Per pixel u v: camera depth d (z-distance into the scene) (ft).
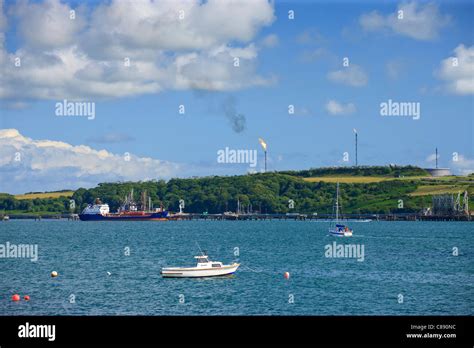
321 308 288.30
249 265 445.78
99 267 442.50
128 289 333.62
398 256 521.65
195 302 299.38
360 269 421.59
